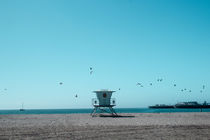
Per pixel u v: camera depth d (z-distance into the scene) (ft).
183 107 599.16
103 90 158.92
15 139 57.62
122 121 113.19
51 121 116.47
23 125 93.76
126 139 57.98
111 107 164.66
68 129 78.18
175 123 101.24
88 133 68.23
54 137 60.80
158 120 119.14
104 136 62.54
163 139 58.13
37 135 64.28
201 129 78.33
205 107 570.87
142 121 112.68
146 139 58.03
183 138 59.67
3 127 85.66
